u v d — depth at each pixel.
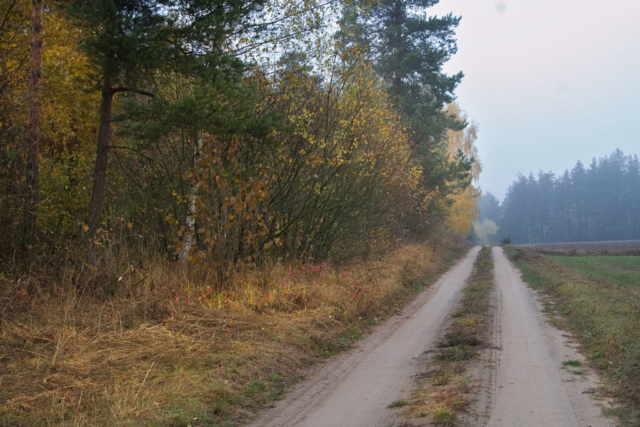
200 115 9.14
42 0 9.91
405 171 20.05
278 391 6.54
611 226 115.00
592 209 117.62
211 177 10.42
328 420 5.40
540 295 15.95
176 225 12.40
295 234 14.81
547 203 123.38
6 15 10.69
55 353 6.25
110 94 9.95
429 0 28.56
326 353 8.78
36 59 9.28
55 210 10.73
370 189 16.52
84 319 7.69
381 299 13.89
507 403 5.62
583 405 5.48
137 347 7.04
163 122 9.15
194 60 9.93
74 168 11.65
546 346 8.62
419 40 28.42
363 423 5.23
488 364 7.41
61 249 9.70
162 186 12.11
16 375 5.73
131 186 12.69
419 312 13.56
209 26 9.84
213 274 10.62
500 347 8.59
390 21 28.83
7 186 8.75
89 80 10.16
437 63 27.58
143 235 11.24
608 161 120.62
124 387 5.75
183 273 10.59
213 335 7.88
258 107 12.85
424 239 35.66
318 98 14.25
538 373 6.87
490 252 48.25
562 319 11.38
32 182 9.02
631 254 46.62
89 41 8.93
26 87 10.07
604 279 20.80
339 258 16.55
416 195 27.19
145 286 9.41
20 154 8.92
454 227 50.97
